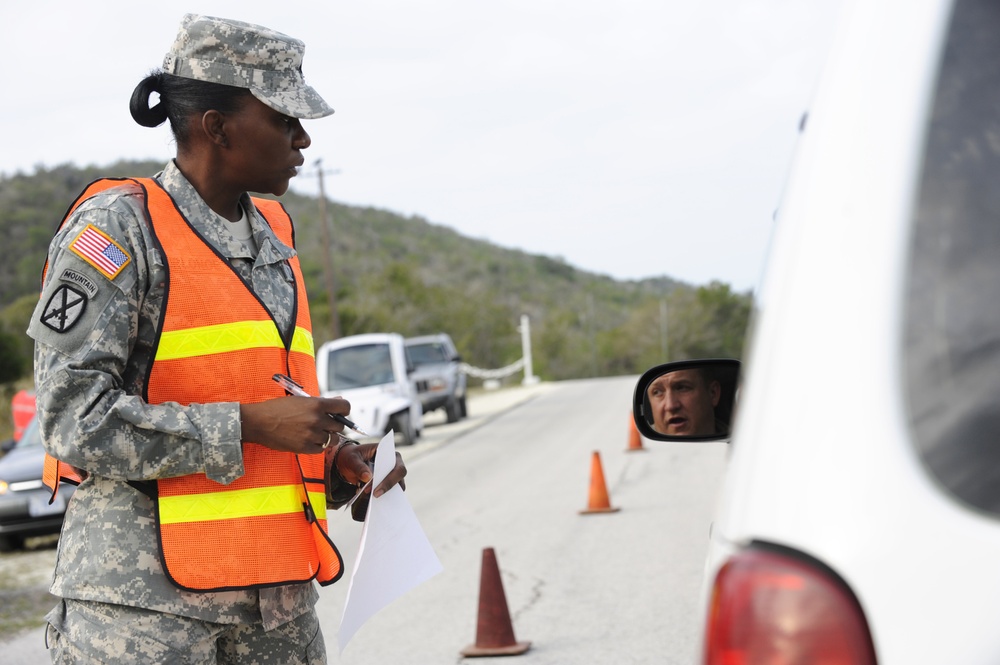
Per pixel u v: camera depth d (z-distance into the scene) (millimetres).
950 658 1224
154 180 2613
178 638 2412
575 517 9852
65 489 10688
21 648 6977
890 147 1386
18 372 27875
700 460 12945
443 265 107000
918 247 1332
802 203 1446
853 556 1272
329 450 2828
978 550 1230
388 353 19672
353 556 8930
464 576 7848
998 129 1341
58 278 2377
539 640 5938
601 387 34875
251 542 2477
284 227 2857
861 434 1300
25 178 79188
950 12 1412
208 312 2508
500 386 46094
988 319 1278
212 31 2566
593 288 116250
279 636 2594
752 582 1324
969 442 1255
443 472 15055
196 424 2371
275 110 2600
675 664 5297
